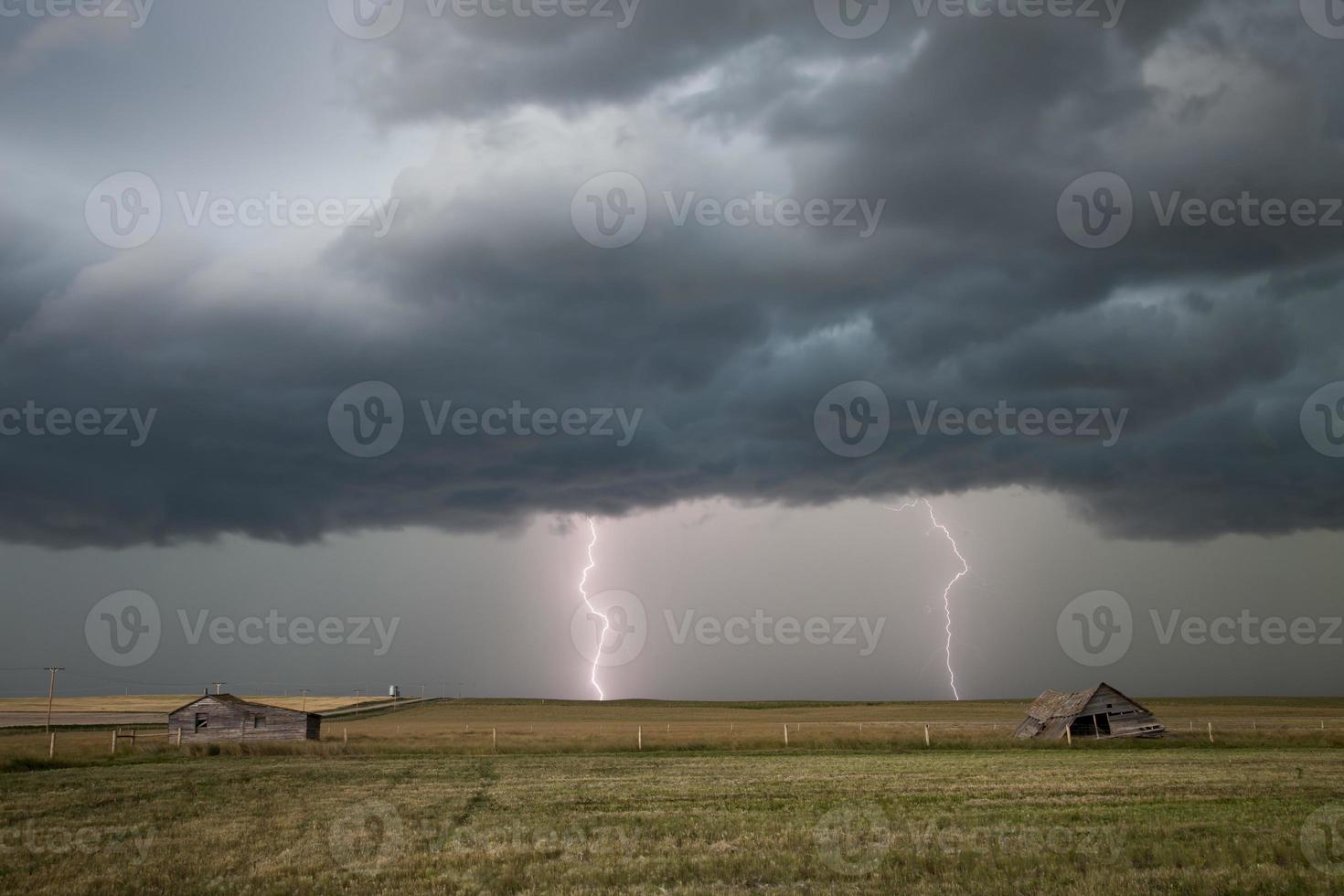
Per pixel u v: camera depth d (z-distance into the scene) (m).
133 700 166.88
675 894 13.82
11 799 27.12
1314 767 34.75
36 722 97.88
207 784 31.89
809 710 159.25
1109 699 58.53
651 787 29.61
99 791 29.47
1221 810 22.11
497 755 46.84
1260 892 13.30
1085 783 29.03
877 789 28.08
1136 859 15.72
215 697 68.56
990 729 73.00
